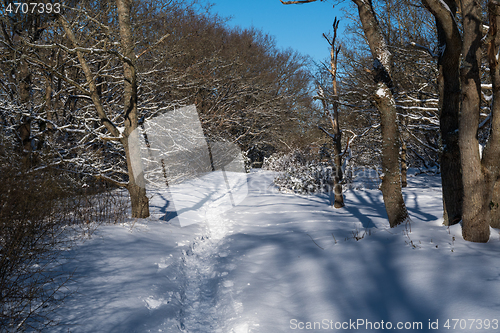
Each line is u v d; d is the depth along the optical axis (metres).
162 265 4.35
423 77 10.93
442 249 4.01
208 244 6.09
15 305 2.90
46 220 4.35
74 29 7.43
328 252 4.73
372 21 5.27
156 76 12.26
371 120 13.60
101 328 2.72
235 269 4.48
